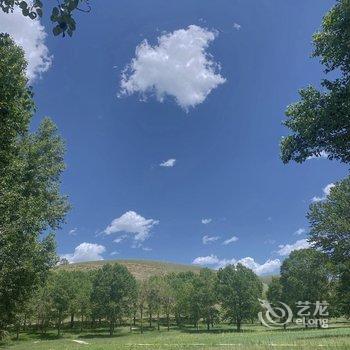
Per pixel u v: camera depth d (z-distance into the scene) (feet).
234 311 298.56
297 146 43.83
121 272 328.90
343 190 152.87
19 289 95.96
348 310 172.24
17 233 81.87
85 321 377.50
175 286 389.80
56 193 105.19
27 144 98.84
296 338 134.41
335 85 40.93
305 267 236.02
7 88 40.40
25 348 177.06
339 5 38.55
